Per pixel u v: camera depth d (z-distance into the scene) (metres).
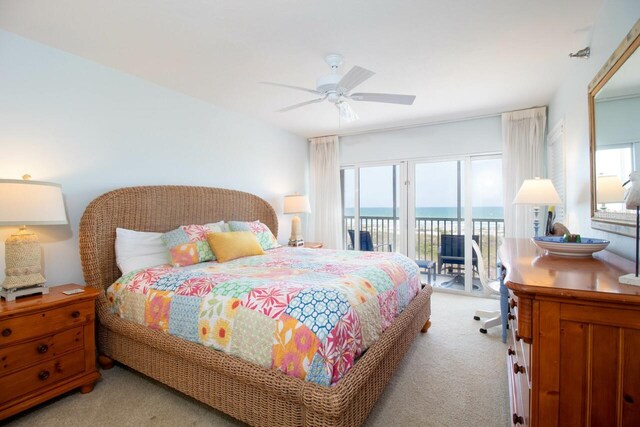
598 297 0.96
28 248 1.96
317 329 1.44
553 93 3.24
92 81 2.54
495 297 4.07
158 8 1.83
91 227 2.36
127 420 1.75
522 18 1.95
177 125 3.19
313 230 5.21
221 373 1.61
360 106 3.63
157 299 2.00
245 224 3.46
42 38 2.18
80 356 2.00
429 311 2.98
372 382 1.68
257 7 1.83
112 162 2.68
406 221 4.64
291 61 2.51
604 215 1.77
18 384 1.72
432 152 4.39
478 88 3.10
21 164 2.17
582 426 1.02
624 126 1.50
